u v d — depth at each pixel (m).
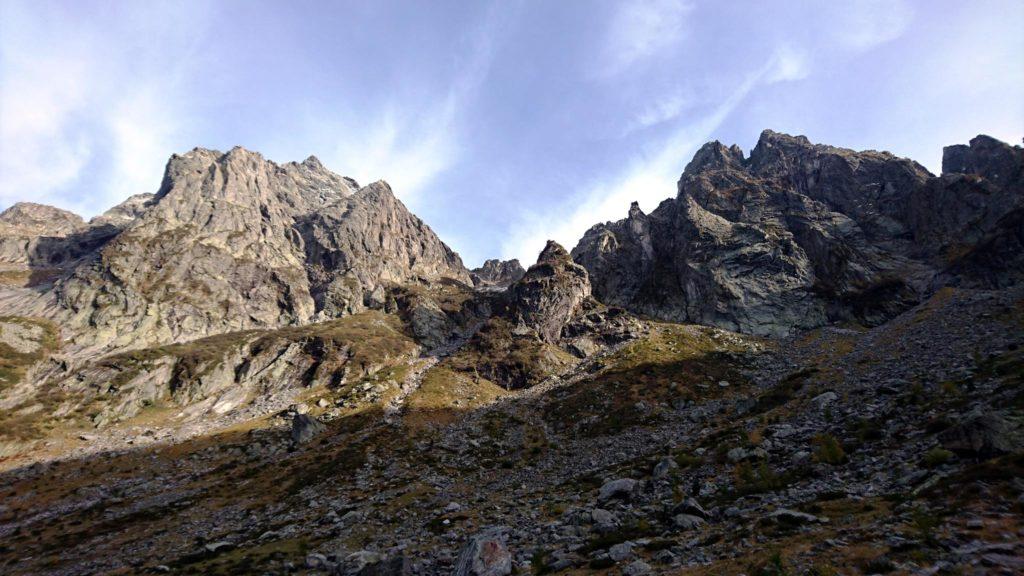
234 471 82.69
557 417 98.31
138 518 63.12
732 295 150.12
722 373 106.06
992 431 25.28
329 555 39.66
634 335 145.00
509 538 37.09
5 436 95.44
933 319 95.19
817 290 143.00
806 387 73.50
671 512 33.34
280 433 99.75
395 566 30.64
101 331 141.12
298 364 142.00
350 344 151.12
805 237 165.25
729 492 35.97
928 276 134.25
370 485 69.94
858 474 30.77
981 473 22.41
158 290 162.00
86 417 109.56
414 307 193.50
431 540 41.59
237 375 137.25
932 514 20.14
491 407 110.25
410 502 58.78
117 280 157.00
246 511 63.44
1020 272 108.06
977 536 16.92
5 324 131.25
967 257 123.44
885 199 175.25
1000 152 172.38
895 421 39.84
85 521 63.44
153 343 145.88
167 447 95.50
